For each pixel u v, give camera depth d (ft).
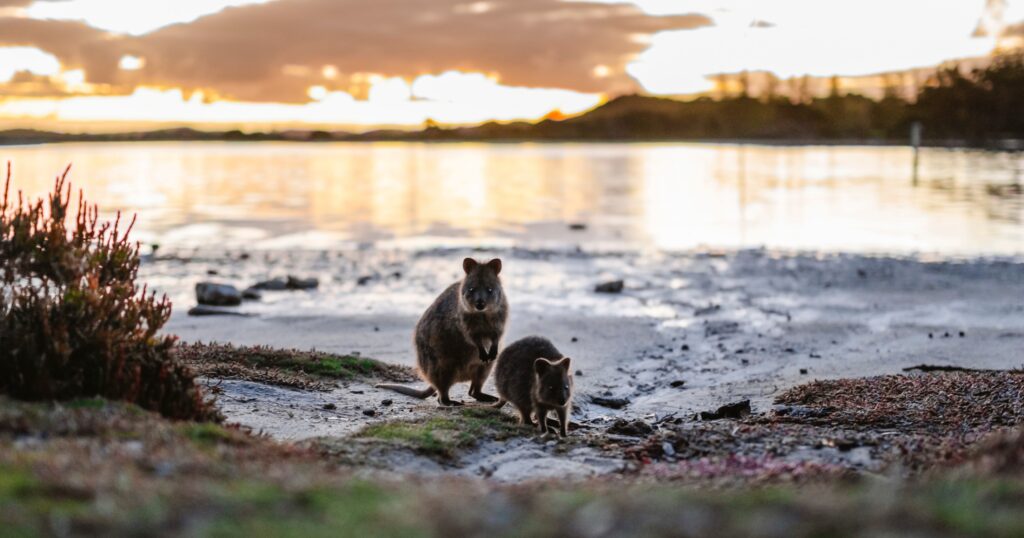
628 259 123.24
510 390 38.96
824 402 44.62
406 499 18.56
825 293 91.97
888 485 21.25
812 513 16.30
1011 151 538.06
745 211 212.02
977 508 17.42
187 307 82.23
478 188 319.27
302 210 220.02
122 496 18.74
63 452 23.25
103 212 202.28
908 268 110.52
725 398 48.70
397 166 529.45
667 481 28.09
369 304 84.94
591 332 70.54
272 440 32.50
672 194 278.87
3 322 32.58
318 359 53.11
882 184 300.40
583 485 25.32
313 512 17.93
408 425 36.14
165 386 33.14
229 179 372.17
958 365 57.11
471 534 15.72
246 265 115.85
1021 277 101.19
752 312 80.59
